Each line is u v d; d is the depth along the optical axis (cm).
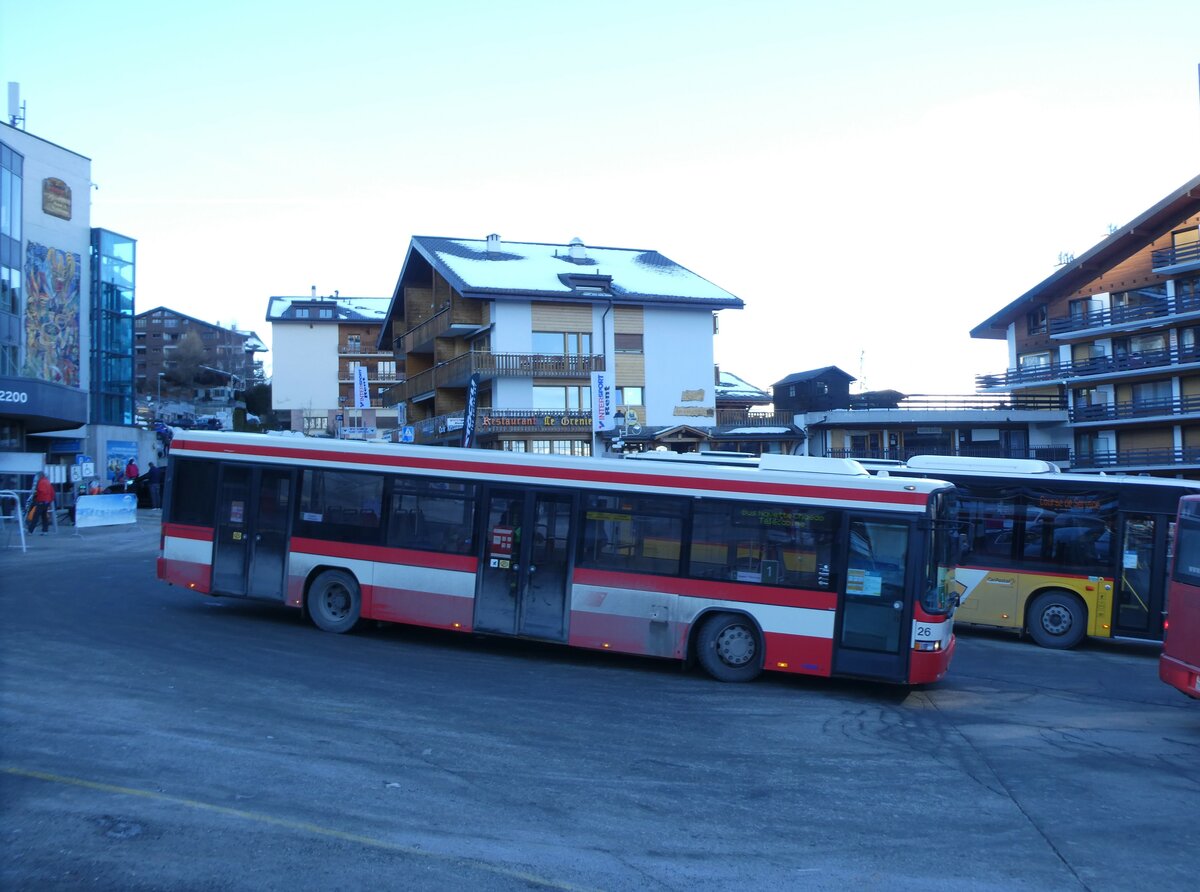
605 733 920
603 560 1288
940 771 844
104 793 657
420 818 645
